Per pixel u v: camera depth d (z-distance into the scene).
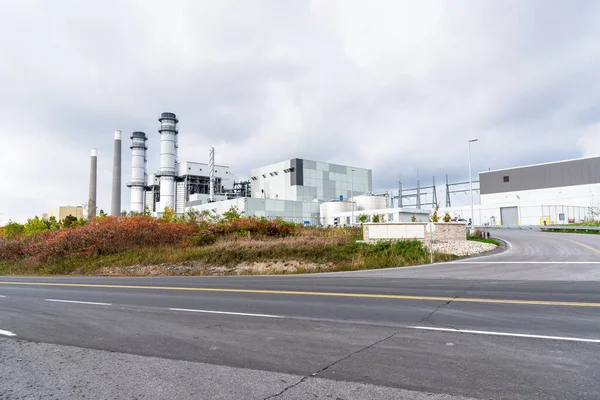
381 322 7.11
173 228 28.28
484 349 5.33
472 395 3.87
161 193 78.81
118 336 6.60
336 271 18.56
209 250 23.09
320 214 64.38
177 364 5.05
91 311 8.98
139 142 86.19
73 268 23.03
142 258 23.08
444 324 6.83
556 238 30.44
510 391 3.94
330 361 5.00
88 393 4.20
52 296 11.71
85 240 26.11
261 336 6.32
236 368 4.83
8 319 8.23
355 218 57.75
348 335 6.25
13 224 47.78
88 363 5.20
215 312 8.46
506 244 27.28
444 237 30.06
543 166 54.62
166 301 10.23
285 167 71.19
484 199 59.88
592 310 7.75
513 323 6.78
